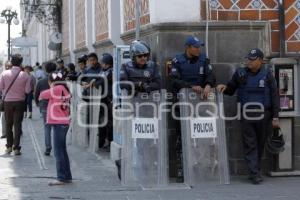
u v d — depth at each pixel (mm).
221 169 9867
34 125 20516
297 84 10508
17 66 13445
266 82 9906
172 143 10148
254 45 10422
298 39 10523
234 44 10367
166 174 9711
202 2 10328
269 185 9742
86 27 19562
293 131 10492
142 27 10914
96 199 8727
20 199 8734
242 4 10453
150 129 9711
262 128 9961
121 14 13328
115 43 14734
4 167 11578
